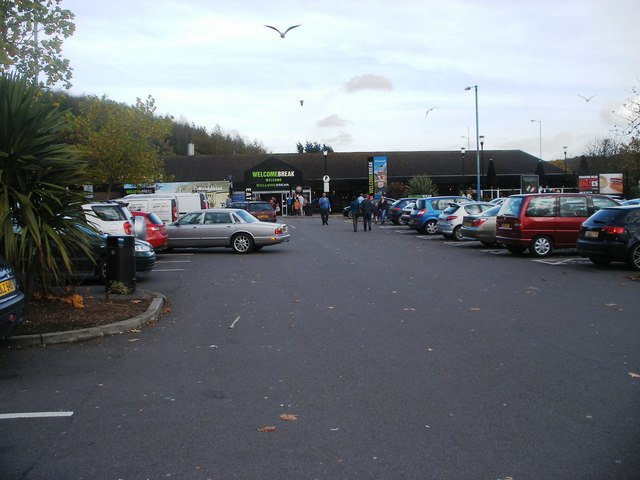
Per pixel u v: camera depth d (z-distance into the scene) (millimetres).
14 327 6379
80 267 11891
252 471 3906
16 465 4023
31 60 10883
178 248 21875
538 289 11211
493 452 4156
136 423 4777
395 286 11828
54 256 8547
